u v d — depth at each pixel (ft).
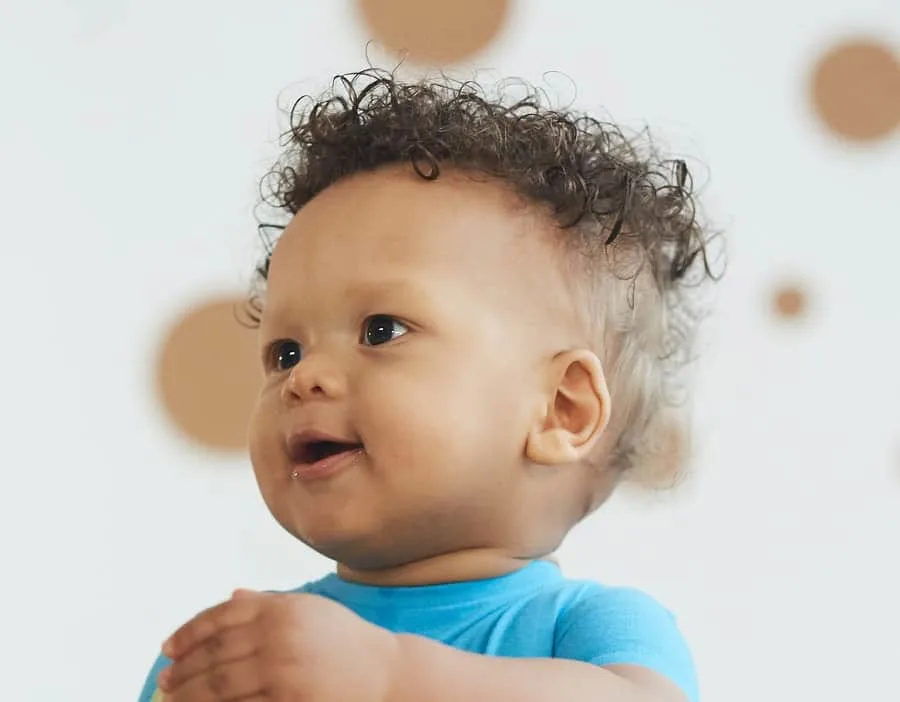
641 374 3.80
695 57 6.12
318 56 5.95
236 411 5.76
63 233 5.82
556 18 6.03
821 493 5.92
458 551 3.34
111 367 5.76
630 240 3.79
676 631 3.23
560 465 3.44
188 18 5.99
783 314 5.97
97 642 5.62
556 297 3.47
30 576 5.62
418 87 4.03
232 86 5.95
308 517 3.21
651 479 4.03
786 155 6.09
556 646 3.18
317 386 3.21
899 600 5.85
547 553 3.49
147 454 5.74
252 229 5.81
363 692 2.59
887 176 6.10
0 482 5.65
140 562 5.69
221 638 2.59
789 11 6.20
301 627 2.56
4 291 5.74
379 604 3.31
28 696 5.55
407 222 3.38
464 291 3.32
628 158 4.17
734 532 5.87
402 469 3.17
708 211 5.99
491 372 3.29
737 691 5.78
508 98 4.78
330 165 3.72
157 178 5.89
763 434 5.90
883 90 6.15
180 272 5.83
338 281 3.32
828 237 6.05
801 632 5.83
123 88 5.94
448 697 2.64
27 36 5.92
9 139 5.84
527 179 3.56
